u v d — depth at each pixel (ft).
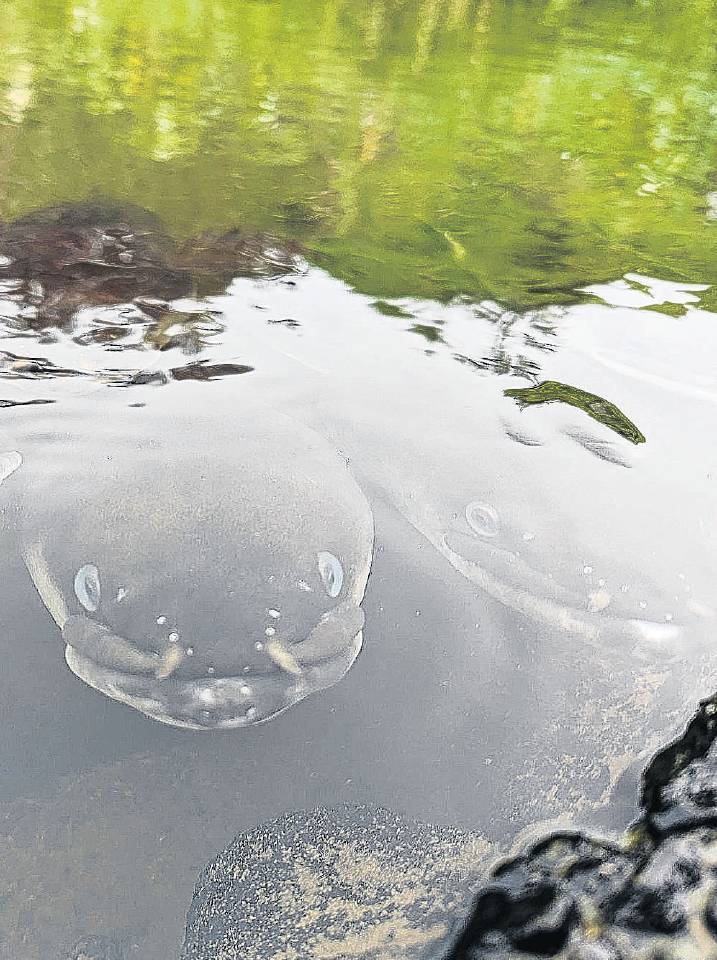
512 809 0.61
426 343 1.14
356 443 0.93
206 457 0.83
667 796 0.59
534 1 3.28
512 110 2.15
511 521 0.86
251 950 0.54
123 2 2.78
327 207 1.54
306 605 0.73
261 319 1.16
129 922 0.55
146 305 1.16
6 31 2.40
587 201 1.67
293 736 0.67
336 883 0.57
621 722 0.68
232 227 1.40
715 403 1.06
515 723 0.68
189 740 0.67
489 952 0.52
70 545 0.77
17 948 0.54
